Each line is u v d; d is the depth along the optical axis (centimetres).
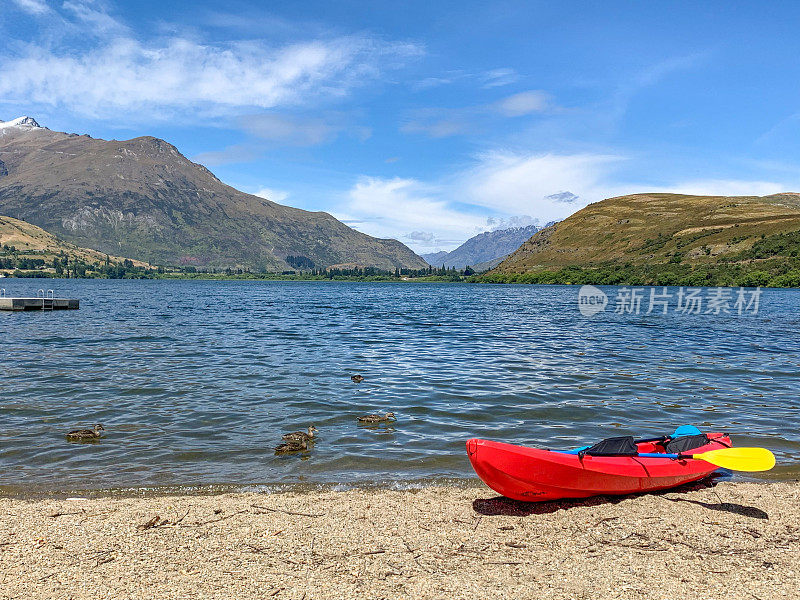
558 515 1063
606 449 1185
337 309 8175
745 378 2509
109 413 1809
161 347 3447
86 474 1266
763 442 1544
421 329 4919
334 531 966
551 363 2916
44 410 1836
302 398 2048
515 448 1083
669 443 1251
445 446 1492
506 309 8438
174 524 988
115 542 913
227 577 803
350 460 1380
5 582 784
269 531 961
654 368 2769
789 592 782
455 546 918
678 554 900
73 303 7562
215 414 1808
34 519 1002
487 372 2628
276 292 16975
